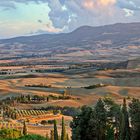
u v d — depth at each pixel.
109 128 69.62
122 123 66.94
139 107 68.38
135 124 67.88
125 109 68.50
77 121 73.00
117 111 69.69
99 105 70.12
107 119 69.81
